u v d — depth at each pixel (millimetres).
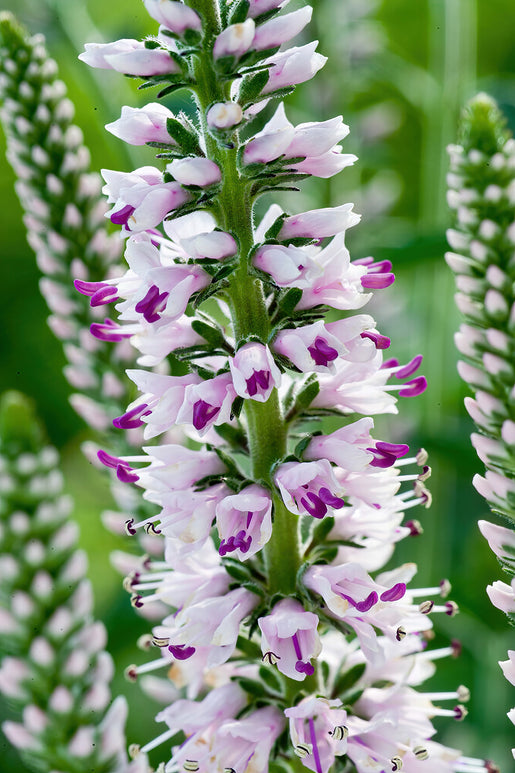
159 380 225
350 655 237
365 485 228
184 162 218
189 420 221
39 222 272
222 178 221
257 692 231
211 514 225
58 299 273
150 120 223
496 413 233
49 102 273
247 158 220
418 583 302
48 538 231
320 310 224
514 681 225
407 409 324
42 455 231
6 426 231
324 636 242
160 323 220
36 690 231
